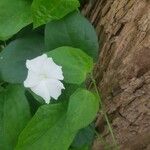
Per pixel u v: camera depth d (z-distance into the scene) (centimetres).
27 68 24
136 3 25
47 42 25
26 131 24
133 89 27
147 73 26
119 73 27
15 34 26
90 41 25
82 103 24
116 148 27
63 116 24
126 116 29
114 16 26
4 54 25
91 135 28
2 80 26
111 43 26
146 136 31
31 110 26
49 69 23
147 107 28
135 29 25
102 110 28
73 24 25
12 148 25
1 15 25
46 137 24
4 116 25
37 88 24
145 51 25
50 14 24
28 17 25
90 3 28
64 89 25
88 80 28
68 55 24
